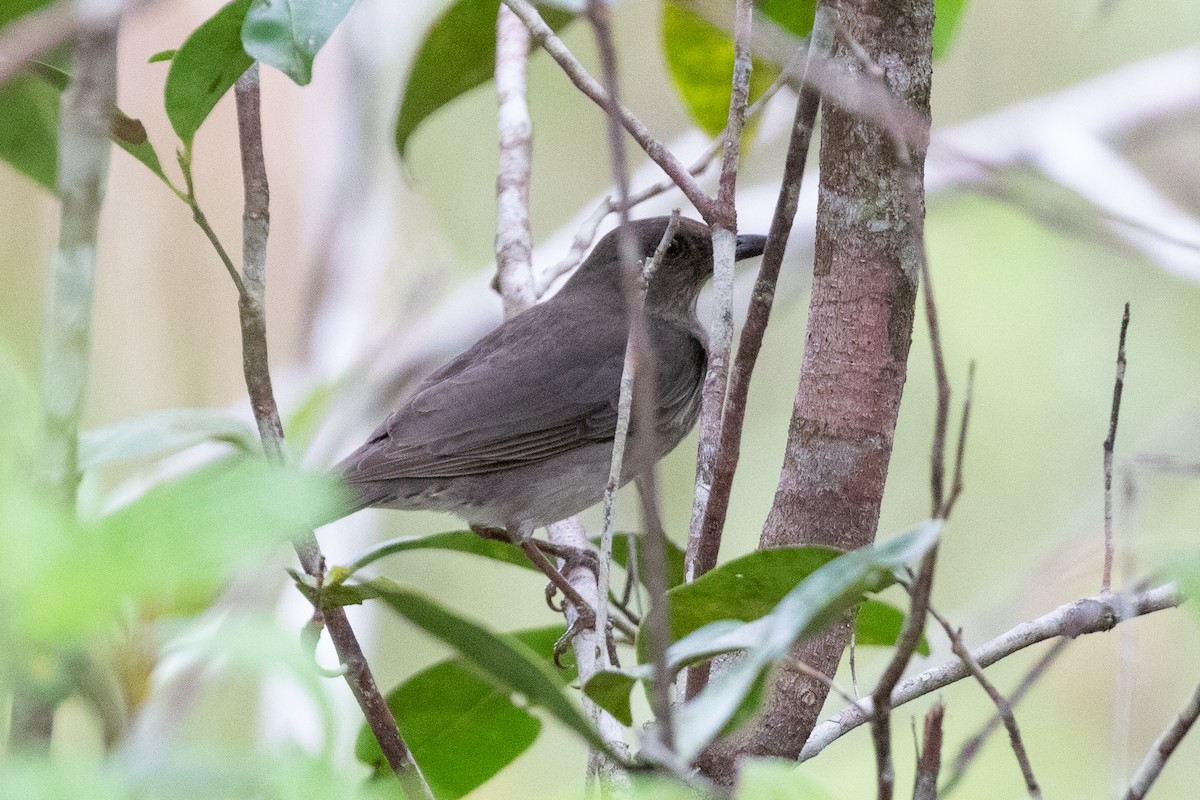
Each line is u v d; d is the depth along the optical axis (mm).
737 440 6074
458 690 7219
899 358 6191
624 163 4195
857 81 5770
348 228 15992
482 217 20062
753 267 16828
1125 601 5766
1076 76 20078
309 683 3287
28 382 4188
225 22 6000
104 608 2902
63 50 6109
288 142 16125
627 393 5980
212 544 3016
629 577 7527
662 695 3904
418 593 4566
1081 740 14570
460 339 15867
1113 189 15398
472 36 9039
